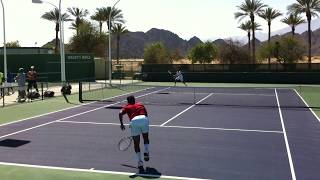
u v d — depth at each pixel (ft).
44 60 160.97
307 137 50.08
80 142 46.83
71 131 53.72
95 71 179.93
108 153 41.52
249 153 41.73
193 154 41.34
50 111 73.46
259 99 97.76
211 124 59.82
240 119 64.80
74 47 239.71
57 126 57.52
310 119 64.80
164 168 36.14
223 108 79.41
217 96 105.50
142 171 35.19
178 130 54.85
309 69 154.81
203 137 50.11
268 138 49.47
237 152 42.19
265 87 134.72
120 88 128.47
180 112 73.26
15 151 42.42
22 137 49.73
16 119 63.98
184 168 36.17
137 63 292.81
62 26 102.53
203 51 234.17
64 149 43.29
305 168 36.09
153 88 130.82
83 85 137.39
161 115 69.21
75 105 82.74
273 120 63.77
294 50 214.28
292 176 33.73
